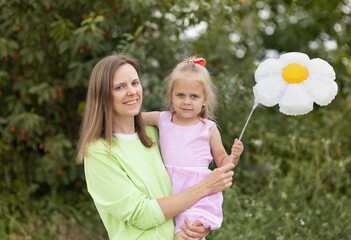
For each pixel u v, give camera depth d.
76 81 3.89
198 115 2.33
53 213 4.00
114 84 2.00
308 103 2.00
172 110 2.37
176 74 2.20
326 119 4.65
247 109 4.31
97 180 1.96
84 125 2.05
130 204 1.89
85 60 4.19
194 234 2.02
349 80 4.68
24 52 3.90
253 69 4.42
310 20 5.41
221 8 4.18
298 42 5.62
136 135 2.12
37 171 4.19
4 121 3.94
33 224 3.88
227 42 4.68
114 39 4.25
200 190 1.98
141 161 2.04
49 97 4.04
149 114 2.34
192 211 2.06
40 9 3.90
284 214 3.54
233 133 4.27
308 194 3.93
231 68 4.59
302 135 4.45
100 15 3.82
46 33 4.01
